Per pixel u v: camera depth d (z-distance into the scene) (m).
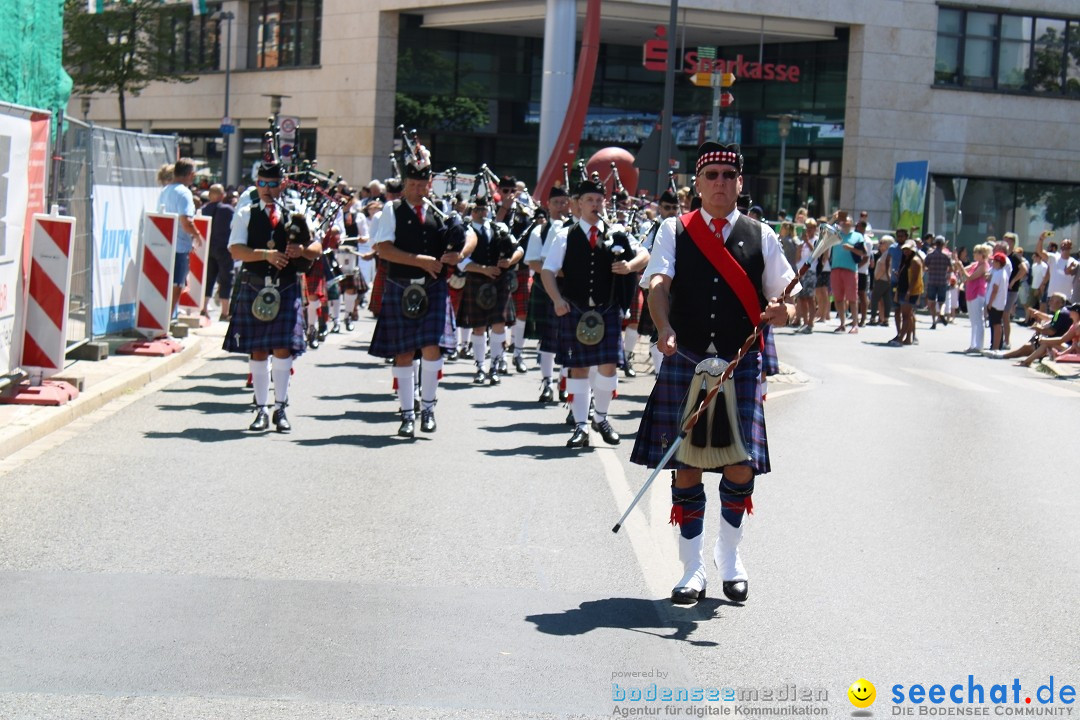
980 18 36.78
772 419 11.23
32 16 12.84
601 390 9.47
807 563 6.16
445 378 13.20
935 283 24.42
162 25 39.88
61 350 9.62
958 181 30.66
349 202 17.02
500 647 4.76
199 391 11.23
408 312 9.23
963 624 5.25
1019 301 28.45
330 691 4.24
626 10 34.53
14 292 9.23
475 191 12.82
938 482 8.48
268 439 9.02
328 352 14.89
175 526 6.42
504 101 37.88
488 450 8.95
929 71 36.41
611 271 9.31
